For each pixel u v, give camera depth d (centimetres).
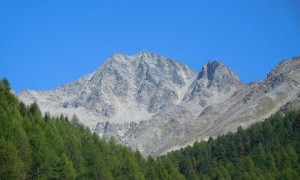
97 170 12662
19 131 11294
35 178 11006
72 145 12900
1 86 13750
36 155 11400
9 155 10038
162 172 15512
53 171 11350
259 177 16738
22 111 13638
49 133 12700
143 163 16125
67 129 14488
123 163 14462
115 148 15788
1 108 12025
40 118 13625
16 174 10038
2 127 11294
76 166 12488
